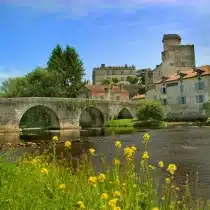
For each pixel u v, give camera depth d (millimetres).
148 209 5395
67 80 70812
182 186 11570
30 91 60562
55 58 71375
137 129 45812
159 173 13328
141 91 90312
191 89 57969
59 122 50938
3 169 6562
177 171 14648
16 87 63719
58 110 50844
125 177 6219
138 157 18250
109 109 57406
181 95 60000
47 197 5117
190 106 58219
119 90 80375
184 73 61062
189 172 14438
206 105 55031
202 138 29047
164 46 82625
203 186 11609
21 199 4852
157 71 79750
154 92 67625
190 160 17734
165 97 64000
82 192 5586
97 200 5172
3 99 45406
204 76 55375
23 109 47156
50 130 50250
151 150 22469
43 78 62406
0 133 44469
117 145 6418
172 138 30250
